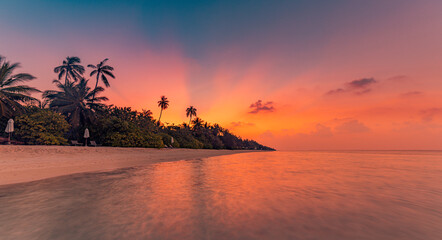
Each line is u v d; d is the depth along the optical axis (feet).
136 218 14.57
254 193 22.65
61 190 23.65
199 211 16.21
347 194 22.52
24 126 69.00
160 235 11.76
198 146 190.49
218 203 18.54
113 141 87.86
